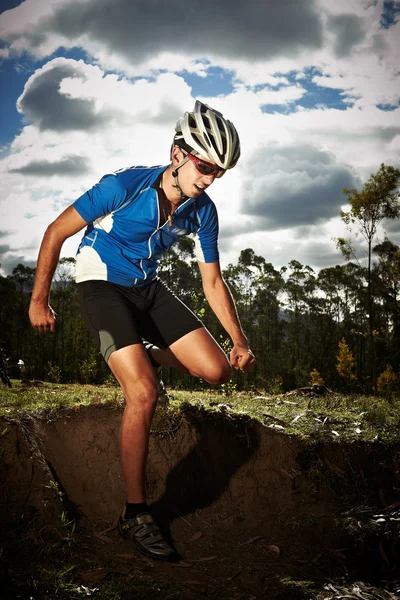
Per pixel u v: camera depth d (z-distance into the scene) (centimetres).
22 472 288
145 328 312
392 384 1049
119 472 326
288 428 393
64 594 226
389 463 375
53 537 268
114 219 284
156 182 280
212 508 329
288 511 331
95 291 287
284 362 5738
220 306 332
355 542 301
